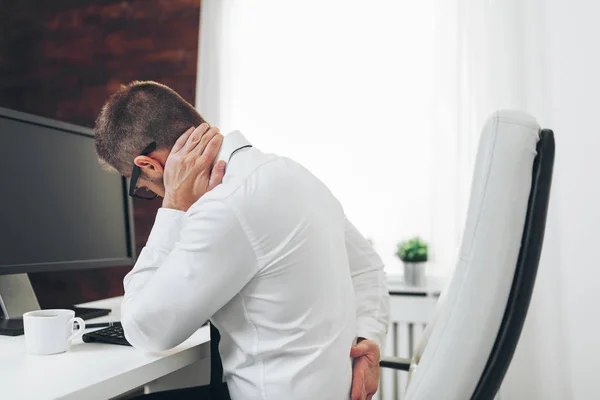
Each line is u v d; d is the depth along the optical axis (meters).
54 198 1.35
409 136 2.02
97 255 1.49
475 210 0.73
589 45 1.57
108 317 1.33
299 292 0.82
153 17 2.28
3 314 1.30
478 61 1.82
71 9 2.38
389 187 2.03
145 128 0.96
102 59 2.32
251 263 0.81
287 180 0.85
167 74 2.24
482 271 0.72
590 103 1.56
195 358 0.99
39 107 2.38
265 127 2.11
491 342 0.73
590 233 1.56
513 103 1.75
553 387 1.62
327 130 2.08
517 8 1.76
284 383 0.81
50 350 0.91
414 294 1.87
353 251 1.09
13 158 1.24
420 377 0.76
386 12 2.06
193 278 0.80
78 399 0.70
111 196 1.57
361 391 0.88
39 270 1.28
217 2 2.13
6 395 0.67
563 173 1.61
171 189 0.94
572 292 1.59
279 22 2.13
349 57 2.08
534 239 0.72
